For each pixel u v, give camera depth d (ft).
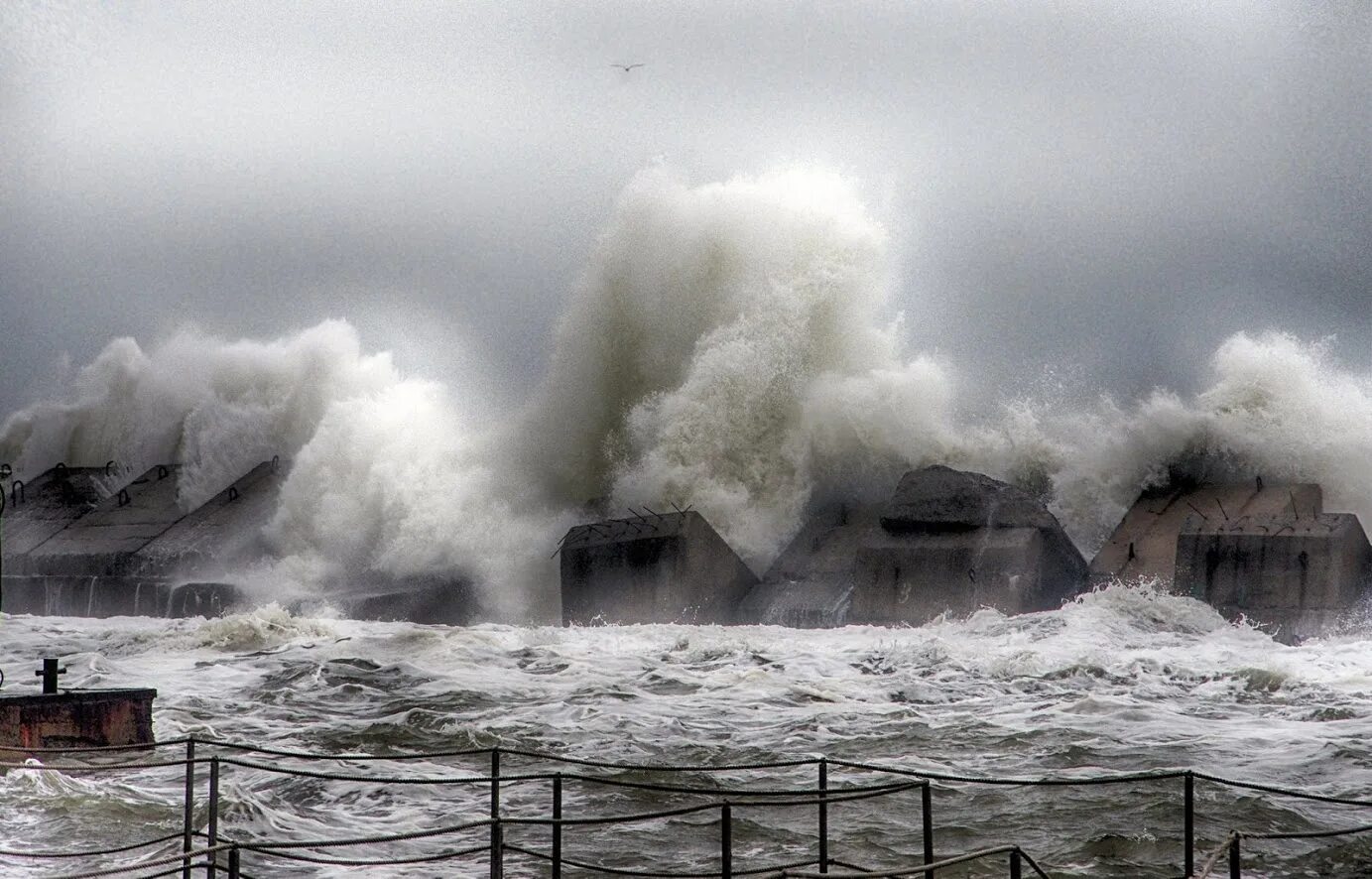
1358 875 126.82
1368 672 247.29
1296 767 170.30
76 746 164.76
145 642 307.58
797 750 186.19
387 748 188.85
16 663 284.00
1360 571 313.53
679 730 201.26
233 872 112.37
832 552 372.79
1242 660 261.85
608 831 143.54
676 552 345.10
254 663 274.98
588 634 312.50
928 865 90.79
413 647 289.94
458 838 140.77
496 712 217.56
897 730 199.31
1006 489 338.34
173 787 156.46
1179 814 146.61
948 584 329.11
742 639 299.79
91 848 131.34
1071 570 338.54
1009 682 244.01
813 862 131.34
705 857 133.80
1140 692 231.09
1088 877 126.93
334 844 105.29
